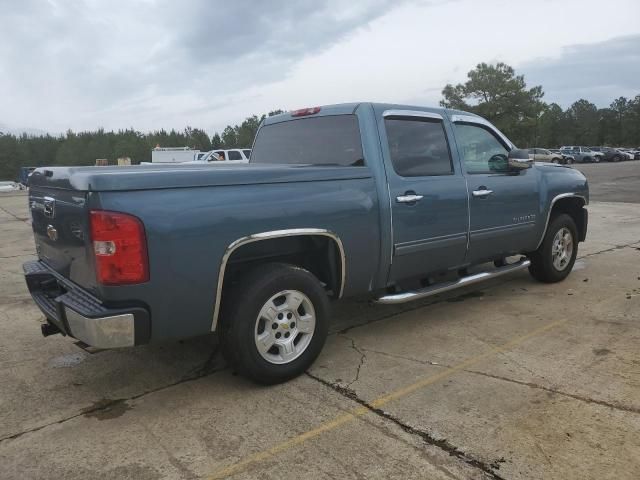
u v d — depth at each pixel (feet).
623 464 8.67
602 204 51.80
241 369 11.50
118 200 9.55
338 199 12.48
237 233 10.79
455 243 15.46
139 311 9.85
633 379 11.71
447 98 258.37
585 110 393.09
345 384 11.95
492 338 14.64
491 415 10.34
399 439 9.61
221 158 87.81
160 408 11.06
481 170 16.57
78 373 12.97
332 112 14.69
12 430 10.31
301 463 8.98
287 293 11.80
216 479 8.63
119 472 8.87
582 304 17.56
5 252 30.71
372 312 17.31
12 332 16.08
